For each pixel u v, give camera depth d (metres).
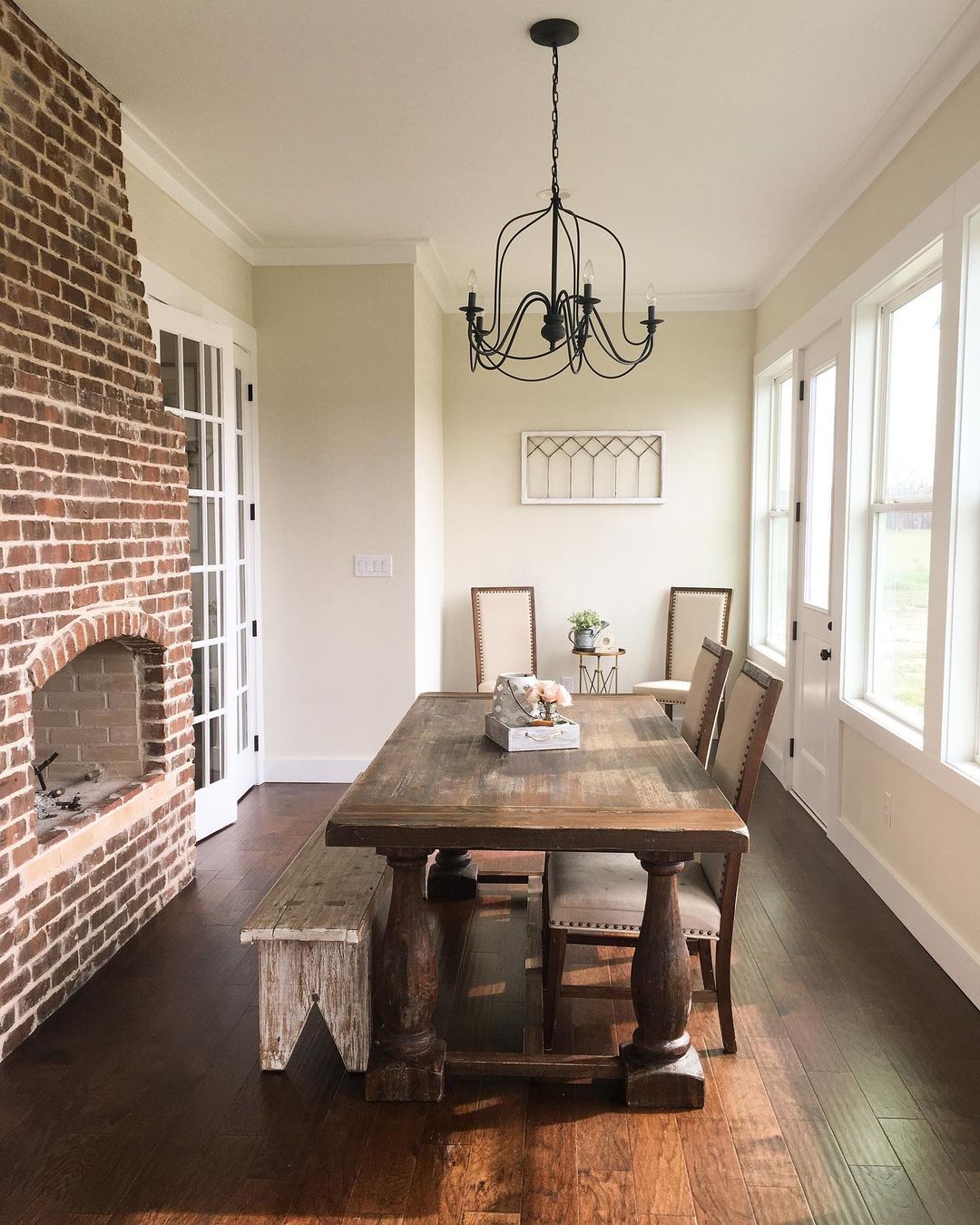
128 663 3.40
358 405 4.94
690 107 3.22
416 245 4.84
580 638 5.90
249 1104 2.29
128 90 3.11
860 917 3.37
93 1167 2.06
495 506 6.18
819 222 4.37
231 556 4.39
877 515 3.87
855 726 3.82
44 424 2.59
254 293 4.93
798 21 2.67
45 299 2.69
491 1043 2.56
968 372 2.80
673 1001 2.29
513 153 3.66
